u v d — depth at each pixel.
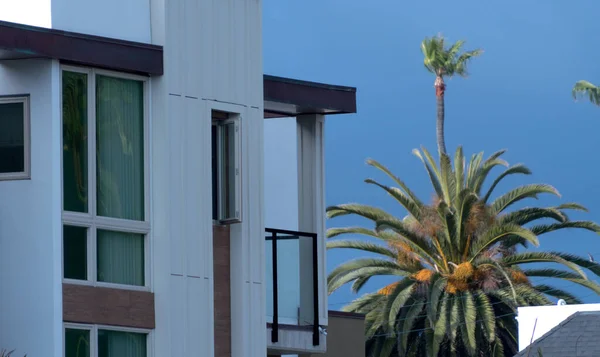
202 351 38.03
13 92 35.75
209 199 38.75
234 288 39.72
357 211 89.62
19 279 35.06
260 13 41.22
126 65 37.03
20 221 35.28
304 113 44.50
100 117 36.75
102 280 36.19
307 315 43.22
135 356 36.81
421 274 86.31
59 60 35.75
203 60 39.22
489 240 86.44
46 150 35.31
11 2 37.28
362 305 88.88
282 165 50.47
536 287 90.00
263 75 41.66
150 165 37.75
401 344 86.44
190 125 38.56
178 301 37.53
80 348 35.50
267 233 43.38
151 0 38.56
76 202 35.84
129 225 36.94
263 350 40.03
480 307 86.06
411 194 89.75
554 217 88.12
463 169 91.44
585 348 59.72
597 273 88.62
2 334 35.03
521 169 90.25
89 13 37.34
